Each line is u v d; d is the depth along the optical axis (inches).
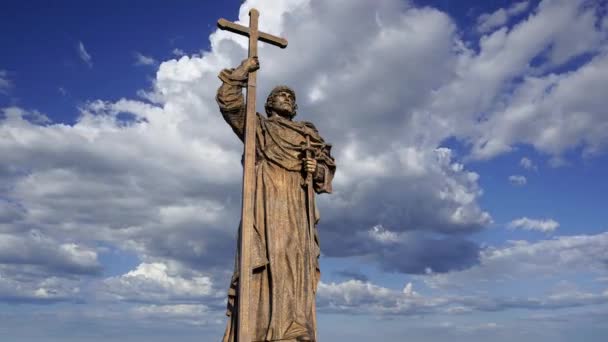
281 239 737.0
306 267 741.9
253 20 794.2
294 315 710.5
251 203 713.0
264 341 696.4
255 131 743.7
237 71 752.3
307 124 818.2
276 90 826.8
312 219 769.6
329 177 828.0
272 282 716.0
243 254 693.3
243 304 679.7
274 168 772.0
